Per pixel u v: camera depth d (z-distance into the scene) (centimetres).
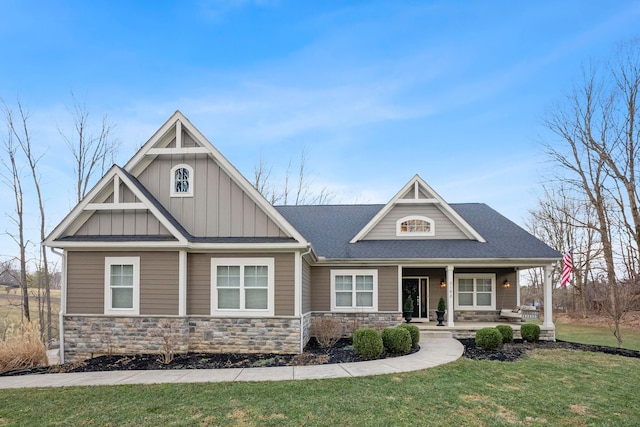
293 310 1264
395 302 1638
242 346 1261
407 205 1811
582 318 2941
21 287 2406
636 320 2616
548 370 1016
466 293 1872
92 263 1284
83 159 2597
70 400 781
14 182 2412
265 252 1288
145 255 1273
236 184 1345
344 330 1630
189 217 1341
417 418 672
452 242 1742
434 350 1253
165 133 1366
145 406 735
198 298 1281
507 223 1903
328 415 680
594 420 682
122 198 1309
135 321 1256
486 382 894
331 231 1862
